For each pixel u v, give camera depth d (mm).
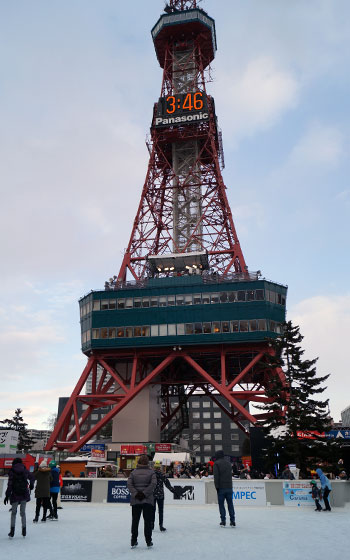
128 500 30938
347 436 51594
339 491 27906
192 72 110062
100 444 72312
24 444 116125
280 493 28234
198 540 14117
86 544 13539
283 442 46594
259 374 89375
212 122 101625
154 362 86625
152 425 78875
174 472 45531
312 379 48281
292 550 12273
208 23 111250
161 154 102250
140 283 82312
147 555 11609
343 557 11250
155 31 113375
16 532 16250
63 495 31594
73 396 76938
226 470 17547
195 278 80750
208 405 174000
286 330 51906
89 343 79312
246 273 79125
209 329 76000
